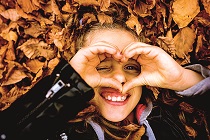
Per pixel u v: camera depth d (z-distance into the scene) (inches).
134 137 28.3
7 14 29.4
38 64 30.0
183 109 31.9
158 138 28.8
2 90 29.6
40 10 30.4
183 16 31.3
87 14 28.6
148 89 29.5
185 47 32.0
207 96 27.1
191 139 29.8
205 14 32.0
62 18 30.1
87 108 27.1
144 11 30.2
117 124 28.2
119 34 26.9
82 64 24.6
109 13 28.6
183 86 26.6
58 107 23.5
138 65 26.8
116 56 24.7
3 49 29.4
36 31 30.0
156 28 31.1
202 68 27.0
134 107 27.9
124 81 26.3
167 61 25.4
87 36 27.5
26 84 30.2
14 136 23.3
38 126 23.3
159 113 30.1
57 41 29.6
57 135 26.4
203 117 31.8
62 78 23.5
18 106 23.8
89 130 27.0
